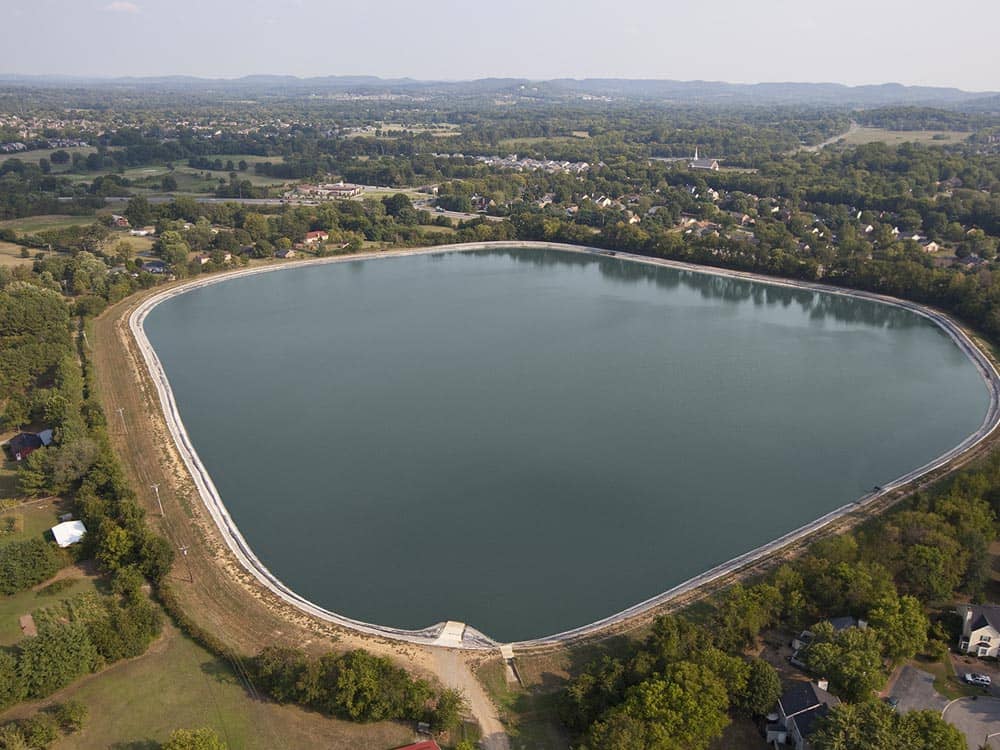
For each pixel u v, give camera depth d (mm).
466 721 98375
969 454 171375
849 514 148750
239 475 168500
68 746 93750
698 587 126438
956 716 97000
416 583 132625
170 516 145875
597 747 87375
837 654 100438
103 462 153875
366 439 186125
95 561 131125
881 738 84812
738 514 154125
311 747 94188
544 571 136125
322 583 132125
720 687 94938
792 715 92875
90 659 105000
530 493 162000
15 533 137125
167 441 177750
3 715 97688
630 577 134500
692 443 184750
